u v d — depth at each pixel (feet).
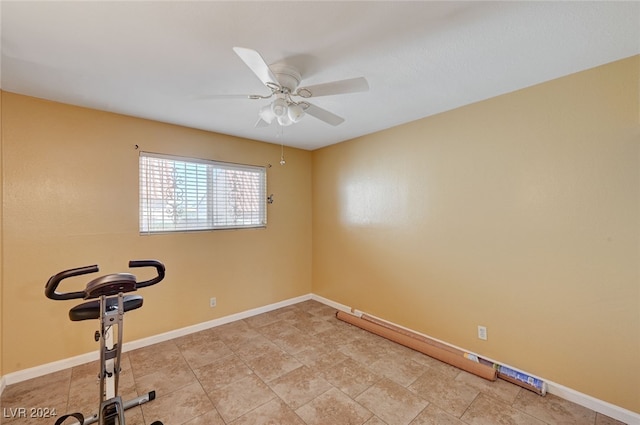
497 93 7.13
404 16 4.30
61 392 6.60
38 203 7.25
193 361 7.98
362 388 6.79
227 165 10.68
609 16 4.29
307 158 13.41
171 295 9.41
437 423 5.67
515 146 6.99
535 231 6.73
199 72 5.99
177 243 9.52
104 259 8.17
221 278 10.61
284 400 6.37
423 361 8.01
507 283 7.20
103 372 5.07
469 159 7.86
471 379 7.13
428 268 8.91
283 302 12.53
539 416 5.83
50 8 4.02
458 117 8.07
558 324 6.43
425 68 5.90
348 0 3.95
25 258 7.10
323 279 12.98
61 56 5.34
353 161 11.40
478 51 5.27
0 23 4.34
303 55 5.38
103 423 5.02
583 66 5.84
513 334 7.12
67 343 7.64
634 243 5.51
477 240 7.75
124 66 5.74
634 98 5.46
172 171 9.43
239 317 11.05
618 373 5.71
